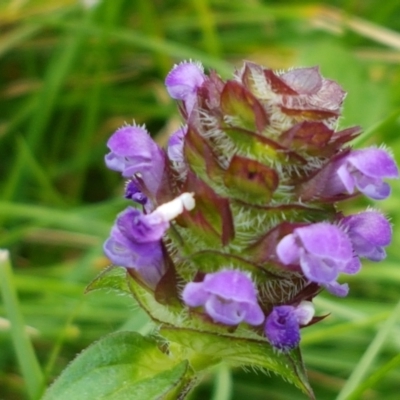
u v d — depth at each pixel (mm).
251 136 108
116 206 187
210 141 110
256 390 169
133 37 205
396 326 162
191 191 110
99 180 216
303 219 110
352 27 218
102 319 167
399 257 181
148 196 114
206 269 112
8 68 225
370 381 131
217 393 152
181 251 114
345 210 195
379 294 181
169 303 115
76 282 174
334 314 163
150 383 117
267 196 109
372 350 143
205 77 116
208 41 219
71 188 214
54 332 165
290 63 228
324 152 109
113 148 112
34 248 197
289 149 107
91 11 206
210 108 111
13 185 194
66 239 192
